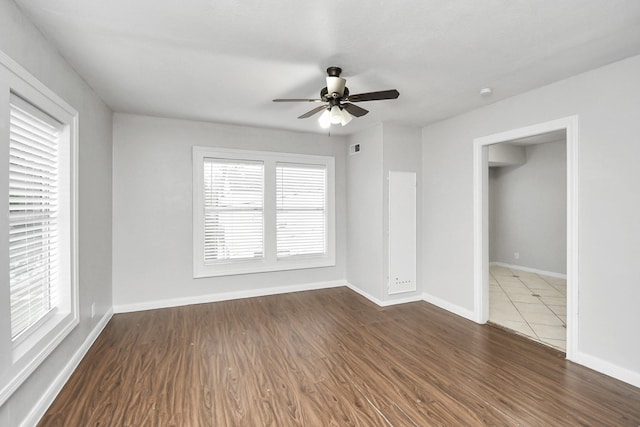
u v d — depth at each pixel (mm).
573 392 2254
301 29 2029
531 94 3027
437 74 2699
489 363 2682
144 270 3982
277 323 3576
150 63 2498
